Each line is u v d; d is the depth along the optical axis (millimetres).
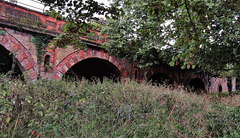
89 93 5207
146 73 16000
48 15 11602
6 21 10094
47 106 3906
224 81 24172
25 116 3277
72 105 3670
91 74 19625
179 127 3256
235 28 6289
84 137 2977
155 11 3934
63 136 2920
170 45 7961
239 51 7121
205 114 4266
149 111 4363
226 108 5438
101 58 14078
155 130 2947
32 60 10953
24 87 3809
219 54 7637
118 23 10312
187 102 5062
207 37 6582
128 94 5488
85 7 3869
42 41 11320
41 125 3080
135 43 10953
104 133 3238
